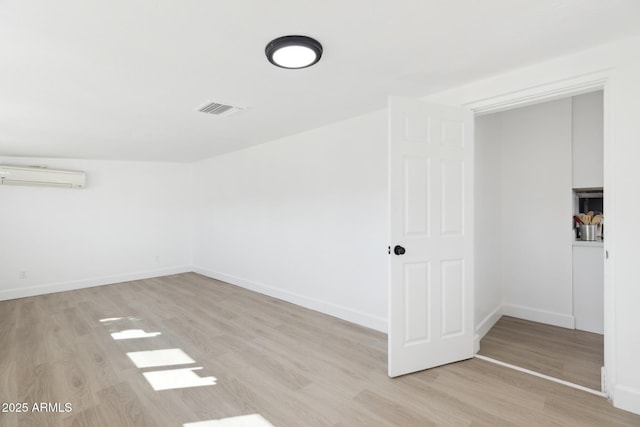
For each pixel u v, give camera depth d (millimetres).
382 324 3227
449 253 2533
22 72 2074
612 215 1957
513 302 3631
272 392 2188
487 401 2039
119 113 2971
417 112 2402
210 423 1882
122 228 5602
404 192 2369
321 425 1850
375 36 1760
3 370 2514
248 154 4938
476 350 2740
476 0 1453
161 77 2213
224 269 5570
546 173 3406
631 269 1891
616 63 1908
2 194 4562
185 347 2908
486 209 3223
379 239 3229
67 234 5070
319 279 3879
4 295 4512
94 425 1867
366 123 3291
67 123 3232
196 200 6297
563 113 3303
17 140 3865
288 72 2191
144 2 1396
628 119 1887
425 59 2064
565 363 2527
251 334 3199
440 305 2508
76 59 1921
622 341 1925
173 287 5168
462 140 2574
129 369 2518
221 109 2955
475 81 2467
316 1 1427
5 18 1484
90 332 3279
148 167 5891
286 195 4301
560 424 1805
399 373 2357
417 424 1839
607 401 2012
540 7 1525
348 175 3498
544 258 3424
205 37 1713
